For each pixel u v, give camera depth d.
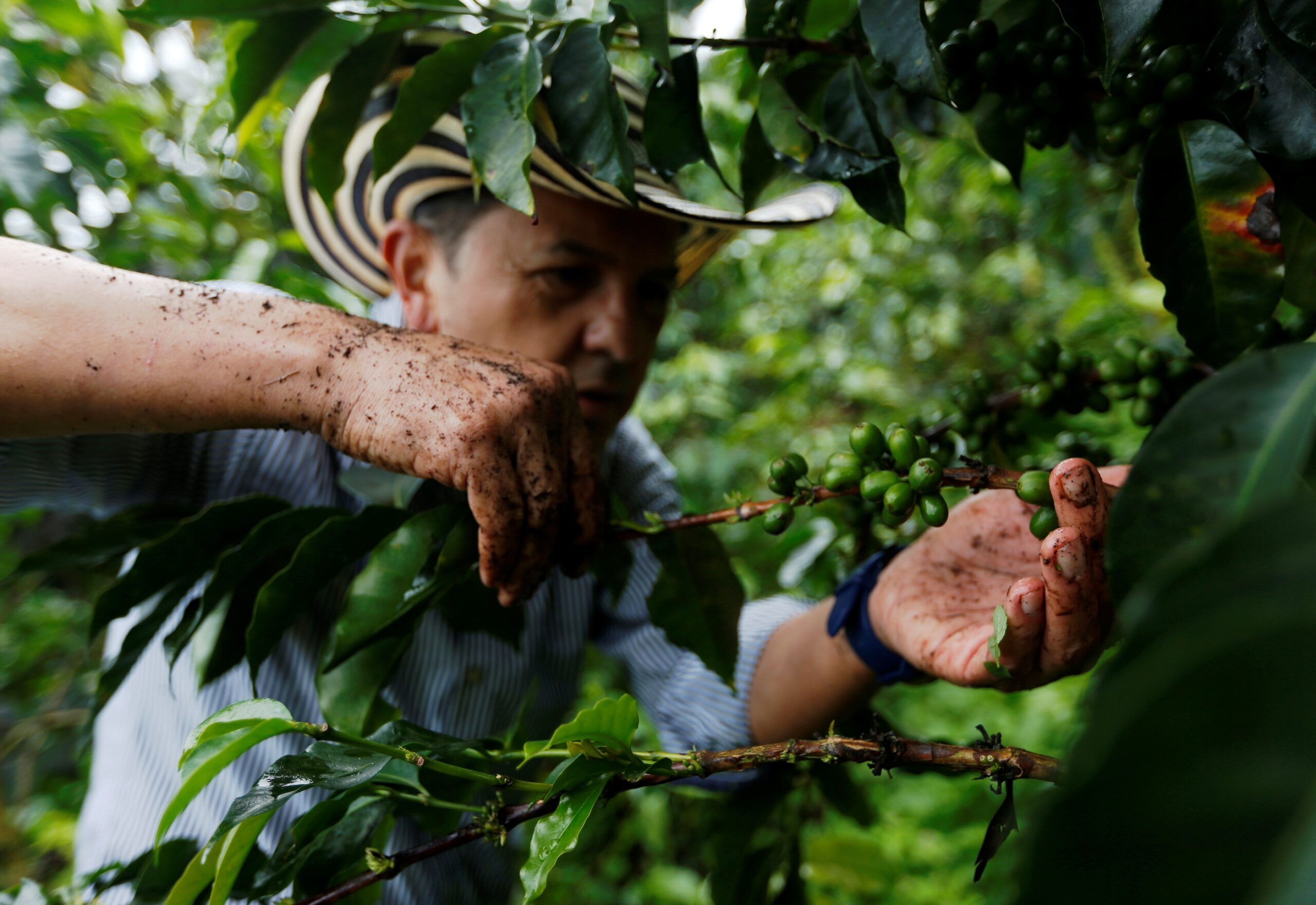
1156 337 2.25
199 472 1.13
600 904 2.66
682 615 0.89
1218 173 0.63
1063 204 2.53
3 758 2.42
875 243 3.45
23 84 1.67
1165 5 0.63
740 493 0.82
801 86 0.83
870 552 1.08
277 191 2.28
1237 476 0.37
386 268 1.48
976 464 0.66
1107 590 0.59
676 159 0.82
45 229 1.58
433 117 0.83
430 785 0.73
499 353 0.77
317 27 0.95
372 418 0.72
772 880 1.09
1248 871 0.21
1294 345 0.39
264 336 0.74
